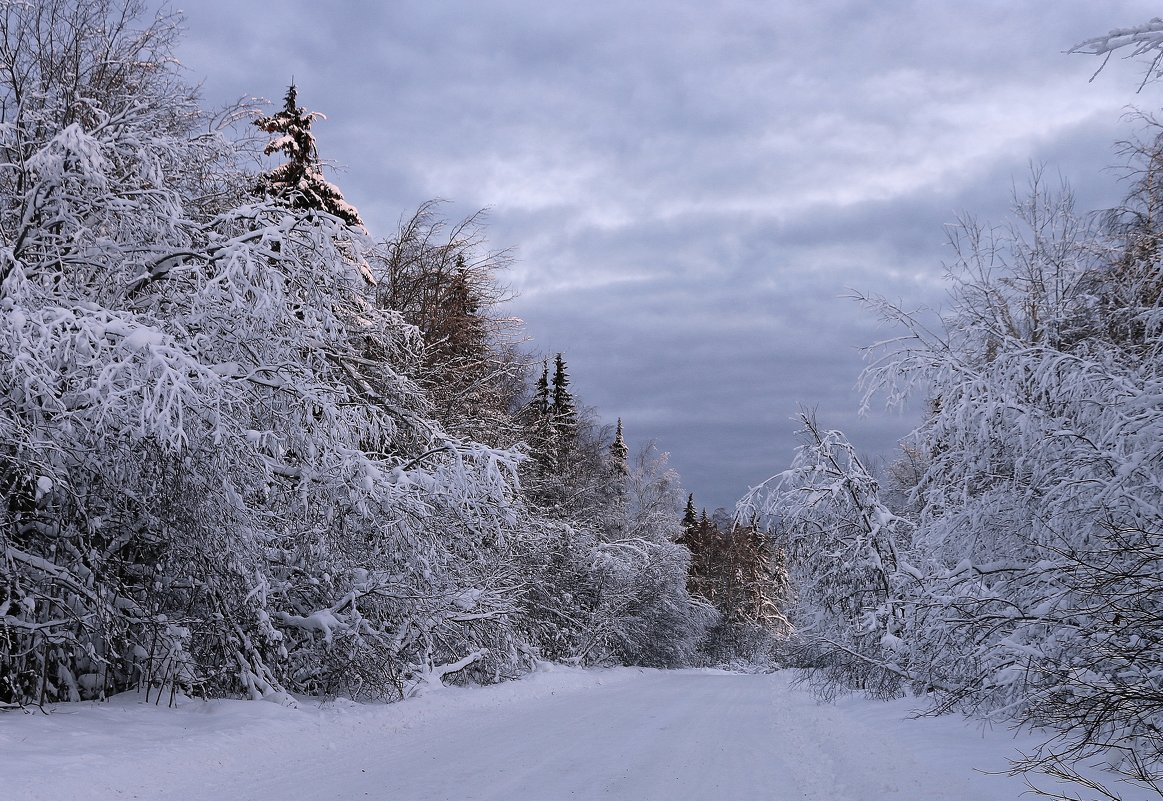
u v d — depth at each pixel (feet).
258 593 41.52
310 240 42.91
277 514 45.09
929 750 27.76
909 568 47.62
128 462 36.24
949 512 39.86
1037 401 37.45
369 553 48.65
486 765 29.55
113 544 38.91
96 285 39.32
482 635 60.39
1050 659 27.27
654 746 34.63
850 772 26.27
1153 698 20.79
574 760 30.76
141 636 40.19
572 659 104.94
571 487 118.93
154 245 39.52
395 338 56.44
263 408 43.16
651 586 138.92
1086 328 40.11
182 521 38.45
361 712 43.21
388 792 24.61
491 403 88.48
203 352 40.86
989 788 21.08
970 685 35.01
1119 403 31.73
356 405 49.80
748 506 56.95
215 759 29.22
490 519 53.26
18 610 35.12
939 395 40.57
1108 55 19.81
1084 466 31.99
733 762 30.42
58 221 37.42
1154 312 33.88
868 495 55.36
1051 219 44.42
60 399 33.81
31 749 26.81
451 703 50.19
